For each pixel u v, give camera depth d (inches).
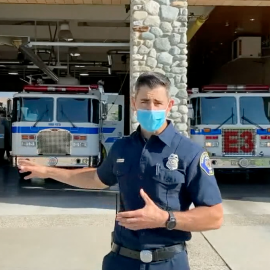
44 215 280.8
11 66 719.1
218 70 784.9
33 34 576.1
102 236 227.8
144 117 84.6
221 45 681.0
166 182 83.2
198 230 80.8
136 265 85.5
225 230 241.6
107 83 1039.0
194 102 423.8
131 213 77.6
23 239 221.9
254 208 309.0
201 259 192.2
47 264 185.2
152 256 84.4
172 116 314.2
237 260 191.3
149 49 315.3
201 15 471.8
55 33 519.2
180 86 315.6
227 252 202.2
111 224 254.7
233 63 695.1
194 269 179.8
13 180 474.9
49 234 231.5
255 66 649.0
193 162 83.8
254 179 494.9
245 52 609.9
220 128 418.3
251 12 476.1
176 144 85.2
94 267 181.9
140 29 314.7
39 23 538.6
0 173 550.9
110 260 89.9
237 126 418.6
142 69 315.3
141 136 88.9
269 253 201.0
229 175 530.6
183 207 84.8
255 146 419.2
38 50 621.6
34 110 417.7
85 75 924.6
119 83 994.1
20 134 414.6
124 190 87.5
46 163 414.3
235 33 599.8
